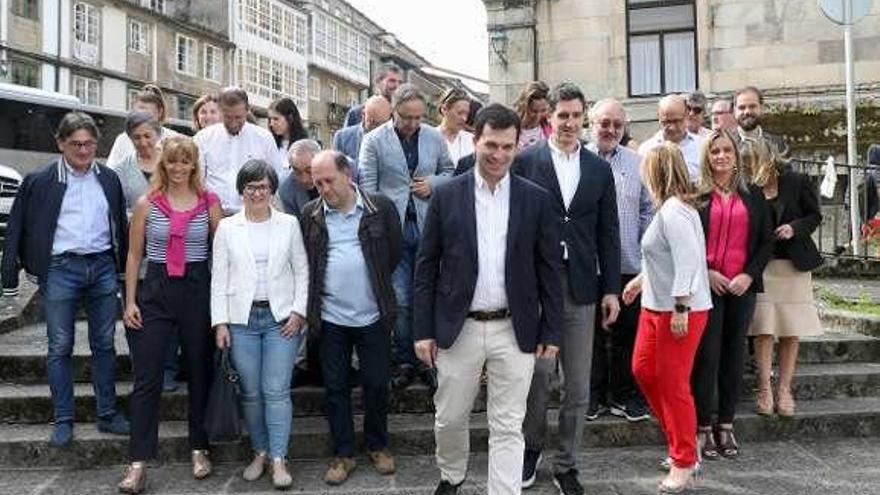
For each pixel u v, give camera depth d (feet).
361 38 182.29
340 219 15.80
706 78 48.03
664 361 14.56
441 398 13.03
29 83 94.12
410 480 15.49
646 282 14.80
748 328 16.74
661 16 49.49
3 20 89.81
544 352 12.82
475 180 12.78
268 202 15.52
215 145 19.22
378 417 15.96
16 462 16.46
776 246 17.49
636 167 17.48
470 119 20.97
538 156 14.97
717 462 16.26
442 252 12.92
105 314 16.84
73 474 16.06
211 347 15.90
